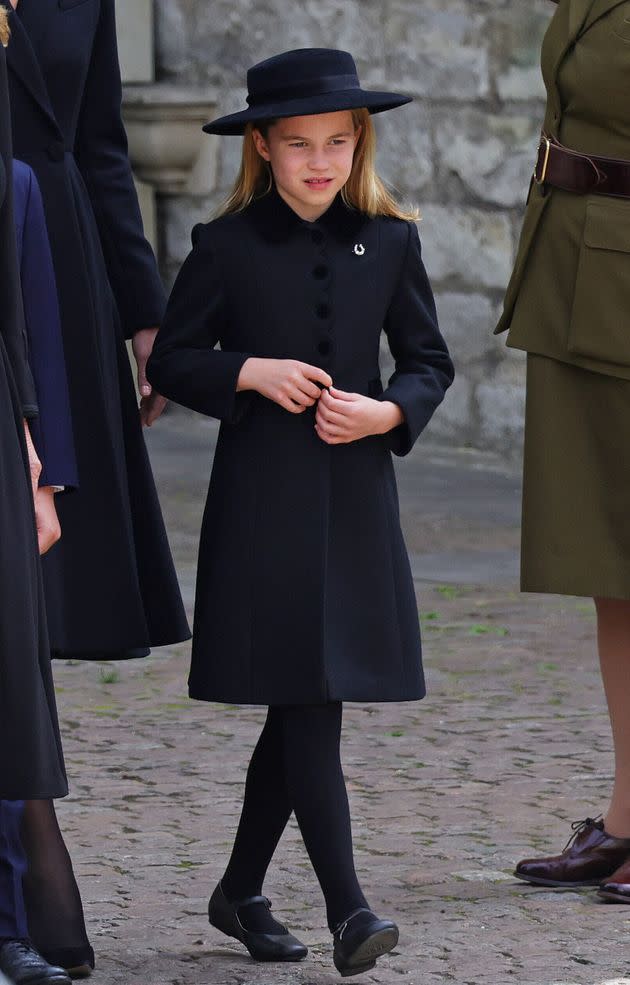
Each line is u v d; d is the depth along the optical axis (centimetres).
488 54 2753
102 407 1047
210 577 920
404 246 946
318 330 916
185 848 1125
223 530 917
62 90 1042
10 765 809
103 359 1056
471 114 2769
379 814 1196
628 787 1055
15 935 879
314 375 899
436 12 2780
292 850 1128
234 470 920
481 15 2753
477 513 2375
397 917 993
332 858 880
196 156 2961
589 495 1041
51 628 1041
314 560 903
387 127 2825
